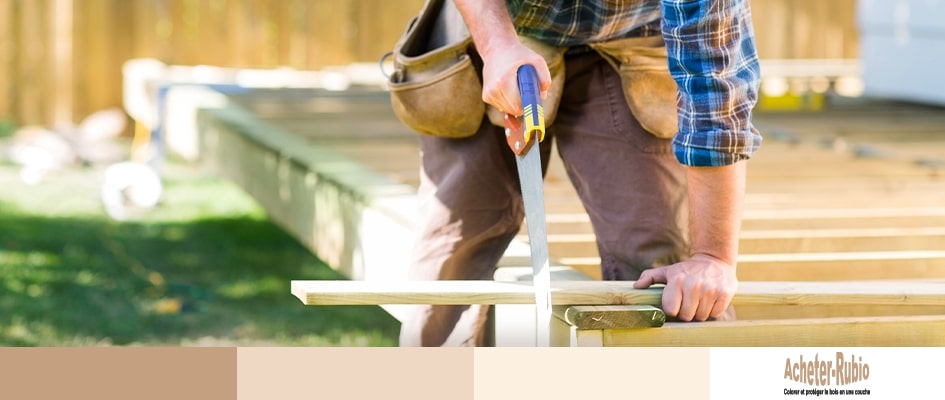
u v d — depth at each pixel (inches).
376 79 373.7
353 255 167.3
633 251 112.7
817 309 126.9
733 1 97.1
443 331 122.4
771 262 139.5
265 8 415.2
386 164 211.5
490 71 100.3
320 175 184.2
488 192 119.0
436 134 116.9
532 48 112.0
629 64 110.7
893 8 317.4
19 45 402.0
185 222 314.0
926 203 187.3
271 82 351.9
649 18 110.5
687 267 101.5
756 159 230.2
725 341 100.0
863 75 333.7
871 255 144.7
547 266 95.2
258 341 216.4
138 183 319.6
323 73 398.3
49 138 375.2
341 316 238.8
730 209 100.8
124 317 229.1
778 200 187.2
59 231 295.9
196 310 236.5
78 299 240.2
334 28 421.1
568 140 117.6
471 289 98.7
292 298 249.6
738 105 98.1
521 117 99.7
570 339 99.0
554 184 200.7
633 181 112.7
